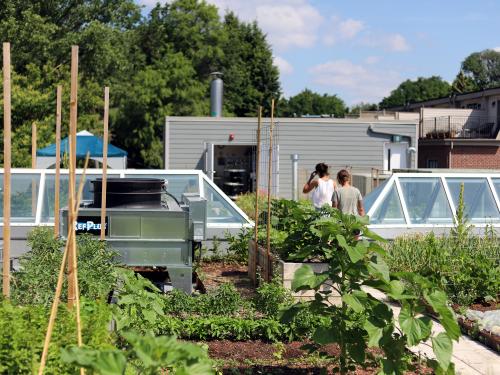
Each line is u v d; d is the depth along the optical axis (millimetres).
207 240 12453
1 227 11227
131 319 5844
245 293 9656
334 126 27938
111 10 38781
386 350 5223
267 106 64125
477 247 10773
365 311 5426
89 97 32812
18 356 3996
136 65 49000
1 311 4434
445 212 12641
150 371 3336
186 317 7656
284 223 10719
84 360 3248
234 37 60062
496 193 12961
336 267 5512
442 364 5008
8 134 5457
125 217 8320
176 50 52844
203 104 49312
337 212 5703
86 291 5855
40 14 36188
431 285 5211
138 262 8359
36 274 5746
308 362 6480
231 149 29984
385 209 12492
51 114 25000
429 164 37562
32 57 31969
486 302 9102
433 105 46656
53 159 21297
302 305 5746
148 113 45781
